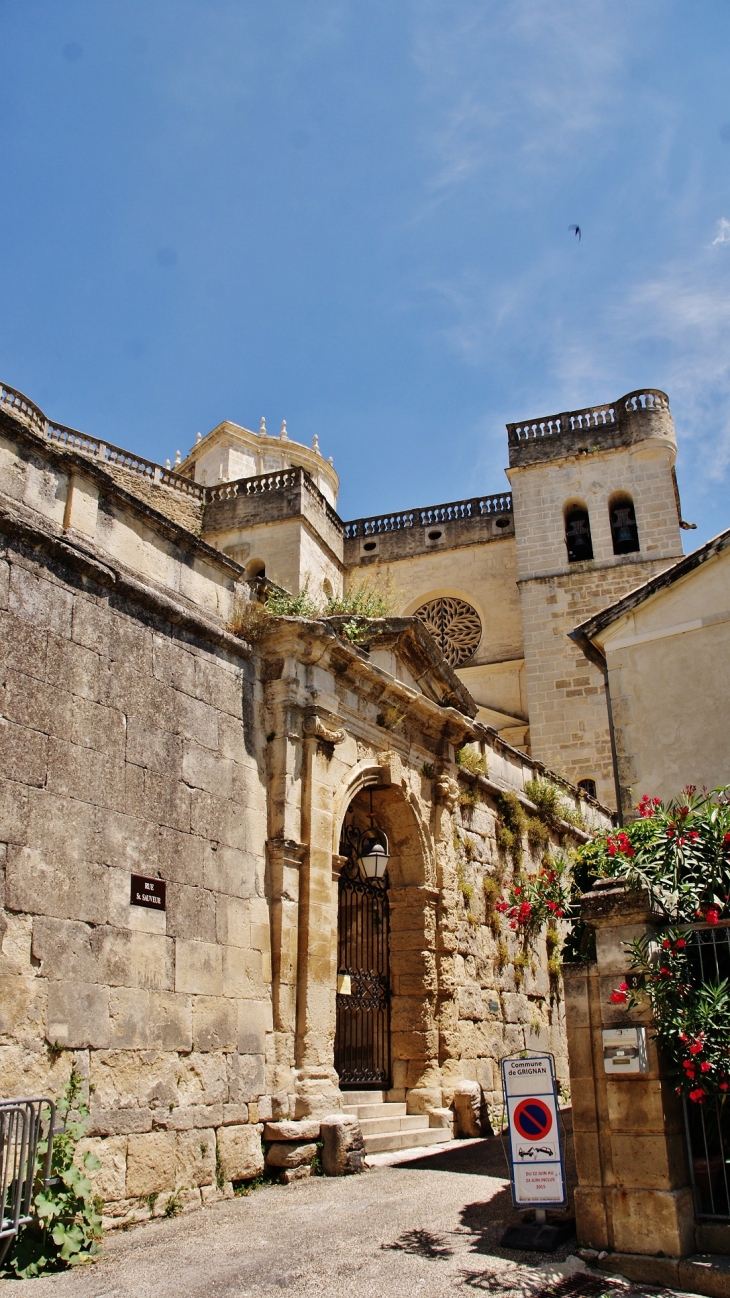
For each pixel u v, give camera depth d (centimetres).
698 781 1366
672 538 3225
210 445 4306
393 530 3778
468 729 1769
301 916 1253
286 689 1311
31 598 962
